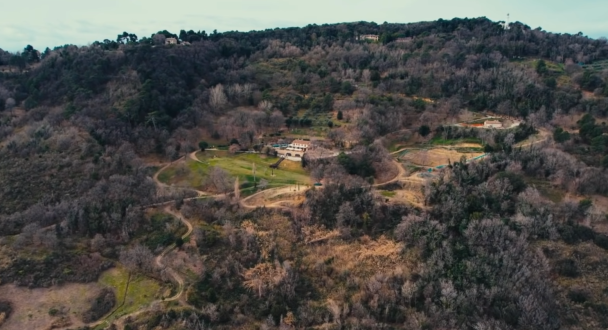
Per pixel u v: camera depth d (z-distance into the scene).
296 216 118.12
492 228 103.94
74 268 106.44
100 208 119.75
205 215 122.19
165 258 108.94
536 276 96.50
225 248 109.62
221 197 129.38
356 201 117.94
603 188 122.50
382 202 120.31
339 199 120.12
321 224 115.56
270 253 107.75
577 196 122.19
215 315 92.12
